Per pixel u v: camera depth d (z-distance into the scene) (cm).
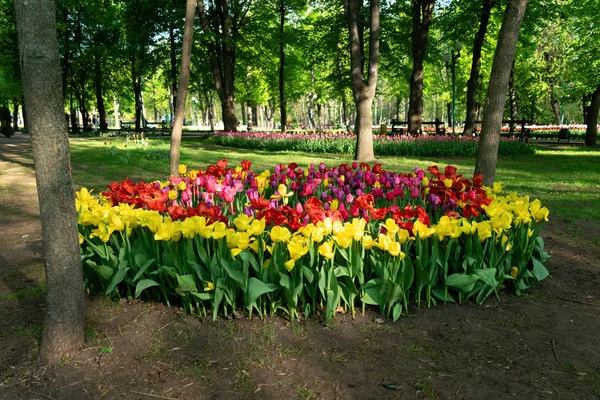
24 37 263
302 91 4594
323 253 313
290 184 539
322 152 2005
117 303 373
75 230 294
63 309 290
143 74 3225
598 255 514
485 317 348
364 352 295
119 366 283
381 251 346
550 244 560
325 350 298
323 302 359
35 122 274
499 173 1226
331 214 349
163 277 353
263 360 286
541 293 400
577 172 1240
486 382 263
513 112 3209
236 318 340
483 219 407
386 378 266
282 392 254
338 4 2520
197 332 322
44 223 283
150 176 1162
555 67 3328
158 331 325
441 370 275
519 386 259
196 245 337
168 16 2691
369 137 1488
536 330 328
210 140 2708
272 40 2967
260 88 4550
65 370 279
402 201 476
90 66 3384
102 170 1265
